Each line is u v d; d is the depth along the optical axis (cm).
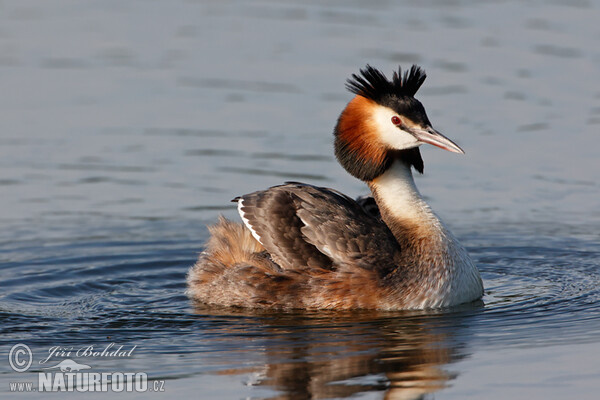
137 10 2681
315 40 2375
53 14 2641
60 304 1218
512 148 1833
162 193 1667
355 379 923
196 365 971
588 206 1602
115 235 1509
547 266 1362
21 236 1500
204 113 1994
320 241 1165
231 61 2259
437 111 1973
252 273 1184
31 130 1908
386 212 1226
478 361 963
